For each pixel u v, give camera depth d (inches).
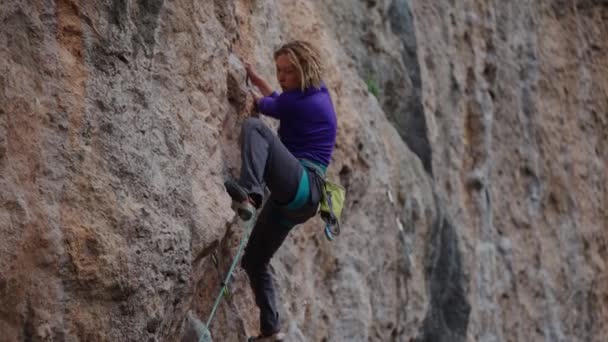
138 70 230.5
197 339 258.4
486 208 516.7
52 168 206.5
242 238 277.3
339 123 364.5
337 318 356.5
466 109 528.4
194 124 247.6
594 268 630.5
